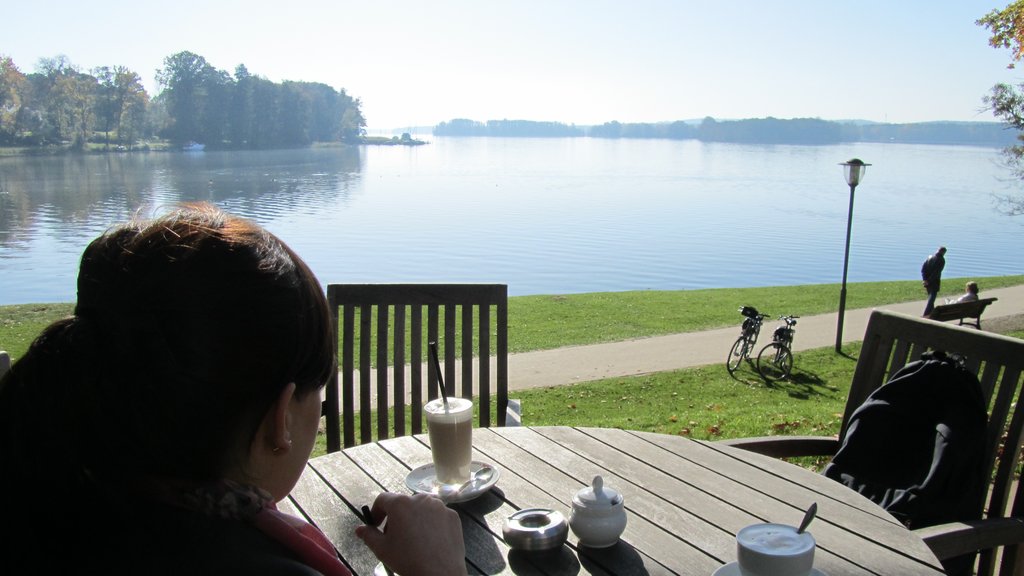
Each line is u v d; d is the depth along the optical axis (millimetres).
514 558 1646
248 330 623
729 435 7359
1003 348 2555
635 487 2031
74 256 41375
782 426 7523
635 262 42062
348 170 123688
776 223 62625
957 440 2291
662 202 80375
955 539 2096
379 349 3338
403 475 2125
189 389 599
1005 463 2500
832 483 2062
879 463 2498
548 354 14125
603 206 75500
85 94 123250
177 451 608
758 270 39875
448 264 41250
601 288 34031
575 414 9828
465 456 1942
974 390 2400
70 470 587
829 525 1818
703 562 1626
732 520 1833
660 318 18172
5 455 585
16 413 587
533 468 2170
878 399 2553
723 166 169375
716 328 16906
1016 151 18281
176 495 624
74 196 71812
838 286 24562
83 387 584
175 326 600
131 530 588
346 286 3303
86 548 583
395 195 83688
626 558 1639
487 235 52938
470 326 3365
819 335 16156
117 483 603
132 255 623
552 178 119688
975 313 11297
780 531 1369
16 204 65812
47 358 597
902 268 41094
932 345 2764
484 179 113750
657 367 13039
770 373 12695
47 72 121125
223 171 107750
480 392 3393
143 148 140250
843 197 91375
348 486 2051
